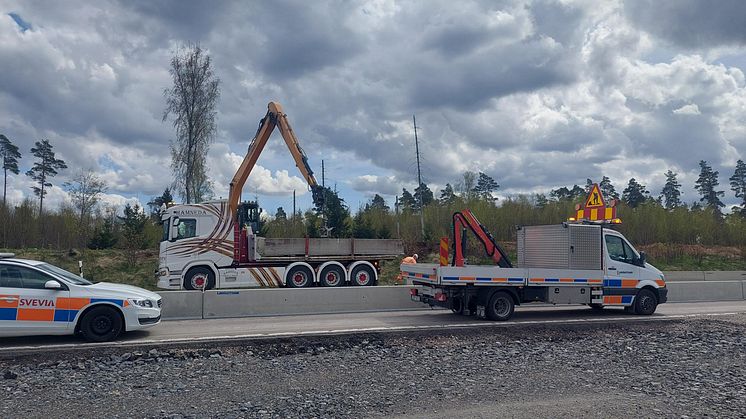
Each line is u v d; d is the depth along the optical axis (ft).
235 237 73.56
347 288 55.21
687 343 39.52
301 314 53.21
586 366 32.37
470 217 54.19
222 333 41.57
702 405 24.68
